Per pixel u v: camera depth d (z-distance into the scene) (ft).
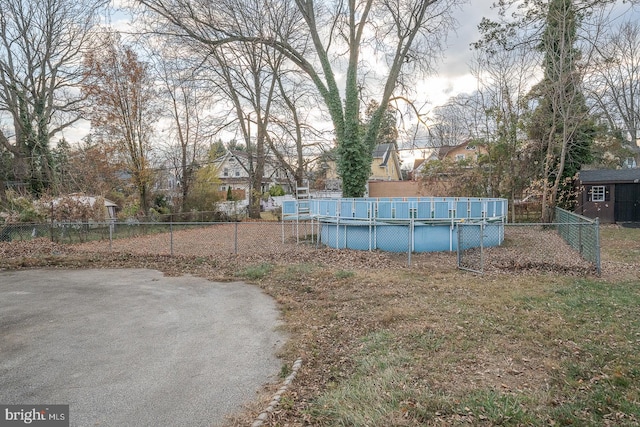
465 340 16.20
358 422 10.41
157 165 88.69
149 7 57.62
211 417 11.25
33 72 77.71
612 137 79.51
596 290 24.00
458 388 12.25
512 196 67.26
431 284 25.99
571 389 12.19
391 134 91.76
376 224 41.06
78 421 11.07
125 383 13.42
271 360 15.28
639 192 66.74
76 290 27.22
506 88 67.15
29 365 14.94
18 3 73.00
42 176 79.25
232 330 18.81
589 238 33.19
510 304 21.18
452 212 41.32
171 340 17.57
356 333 17.76
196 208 82.58
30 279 30.91
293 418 10.98
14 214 53.11
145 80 76.74
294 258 36.91
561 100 59.36
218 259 37.40
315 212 48.21
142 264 36.60
